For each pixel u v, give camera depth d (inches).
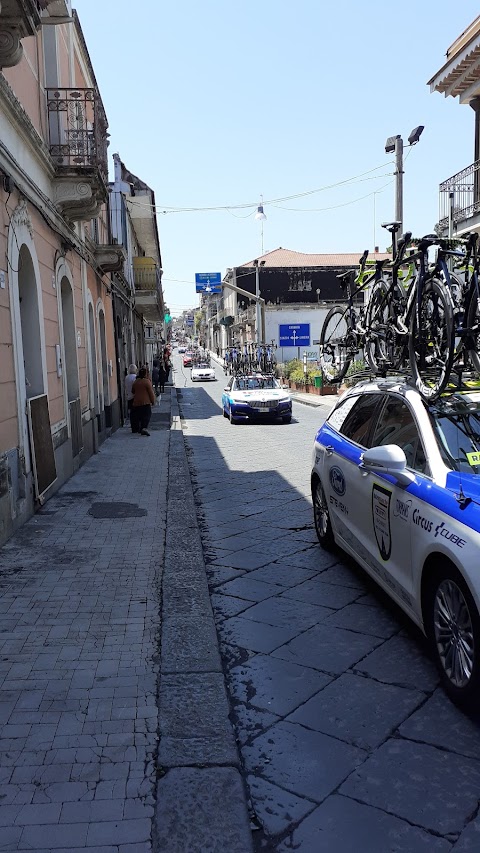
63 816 101.3
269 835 100.7
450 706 135.7
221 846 95.6
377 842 98.7
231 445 564.4
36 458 299.6
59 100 369.7
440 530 132.9
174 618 177.5
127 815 101.7
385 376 214.5
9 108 266.4
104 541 253.0
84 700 135.5
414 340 182.5
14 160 268.7
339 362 274.7
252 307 2148.1
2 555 234.8
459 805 106.0
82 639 165.0
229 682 148.6
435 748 121.6
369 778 113.7
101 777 110.7
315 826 102.5
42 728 125.1
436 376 179.2
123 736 122.6
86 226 492.4
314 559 236.4
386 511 164.9
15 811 102.3
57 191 368.5
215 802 104.7
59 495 341.1
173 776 110.9
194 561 227.5
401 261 204.7
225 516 308.8
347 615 184.7
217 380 1924.2
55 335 366.9
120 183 917.2
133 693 138.4
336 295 2428.6
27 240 297.7
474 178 584.4
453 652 132.6
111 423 634.2
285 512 312.5
